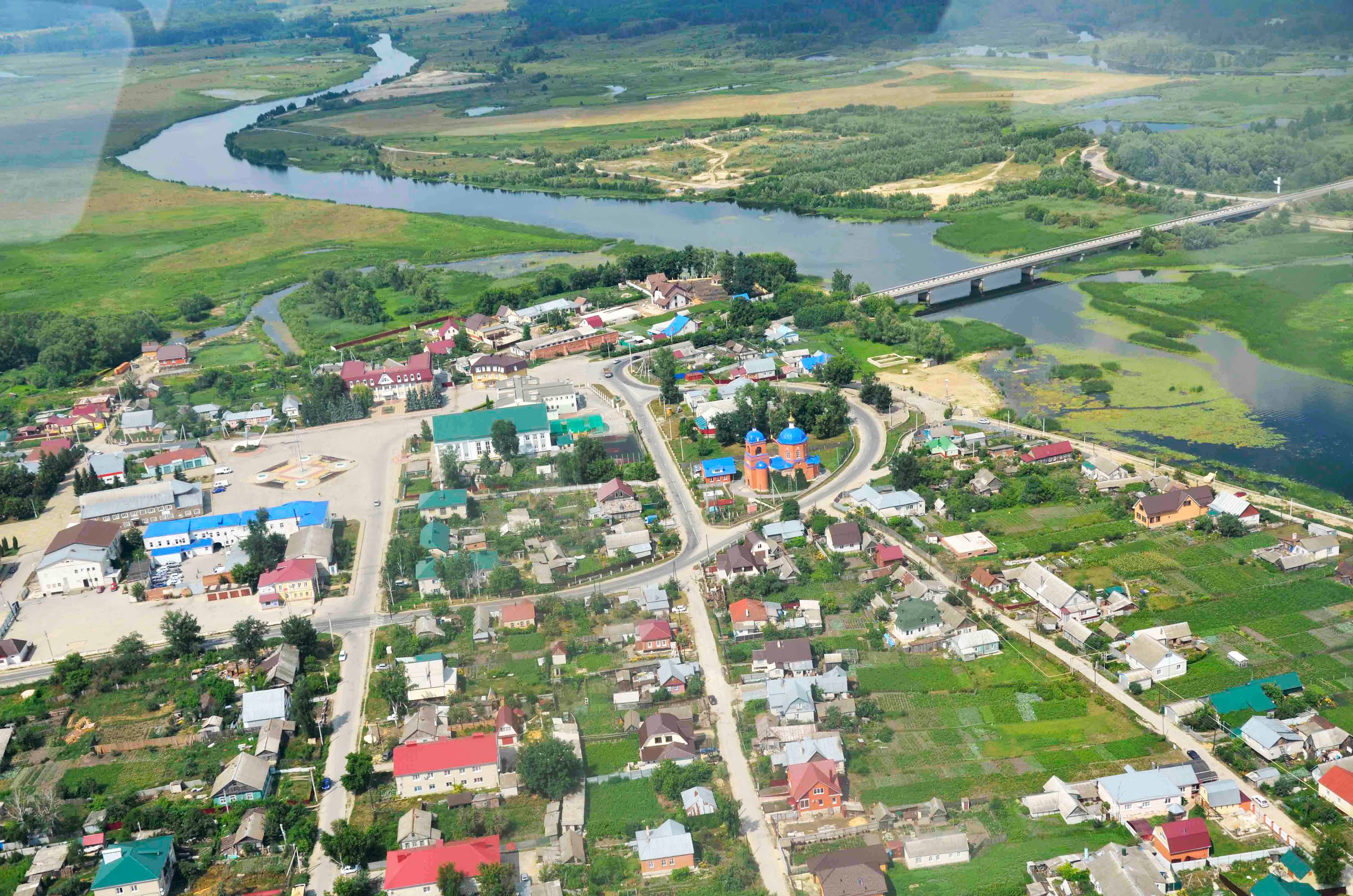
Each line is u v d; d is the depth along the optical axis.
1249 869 196.50
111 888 199.12
